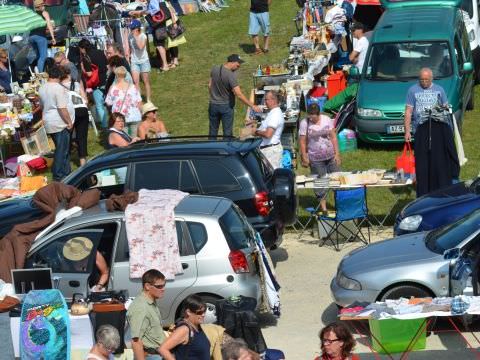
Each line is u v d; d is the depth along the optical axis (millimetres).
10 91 40438
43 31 44344
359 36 42875
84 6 52125
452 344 21109
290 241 29656
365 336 21500
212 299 21781
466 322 20953
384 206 31359
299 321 23359
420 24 39219
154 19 48562
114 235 22312
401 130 35969
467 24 44250
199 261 21828
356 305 20656
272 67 40594
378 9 50750
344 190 28094
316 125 29953
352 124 38000
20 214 25266
